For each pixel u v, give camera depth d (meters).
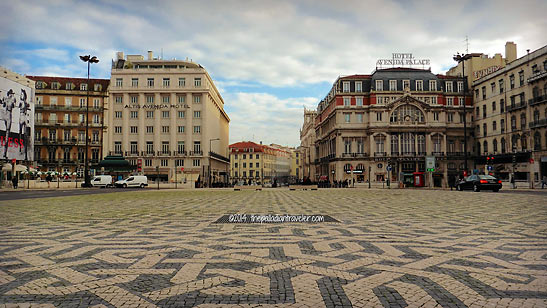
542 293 4.24
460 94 65.50
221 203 18.19
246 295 4.22
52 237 7.92
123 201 19.66
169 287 4.50
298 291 4.34
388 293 4.27
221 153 89.38
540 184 40.66
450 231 8.60
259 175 119.81
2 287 4.52
